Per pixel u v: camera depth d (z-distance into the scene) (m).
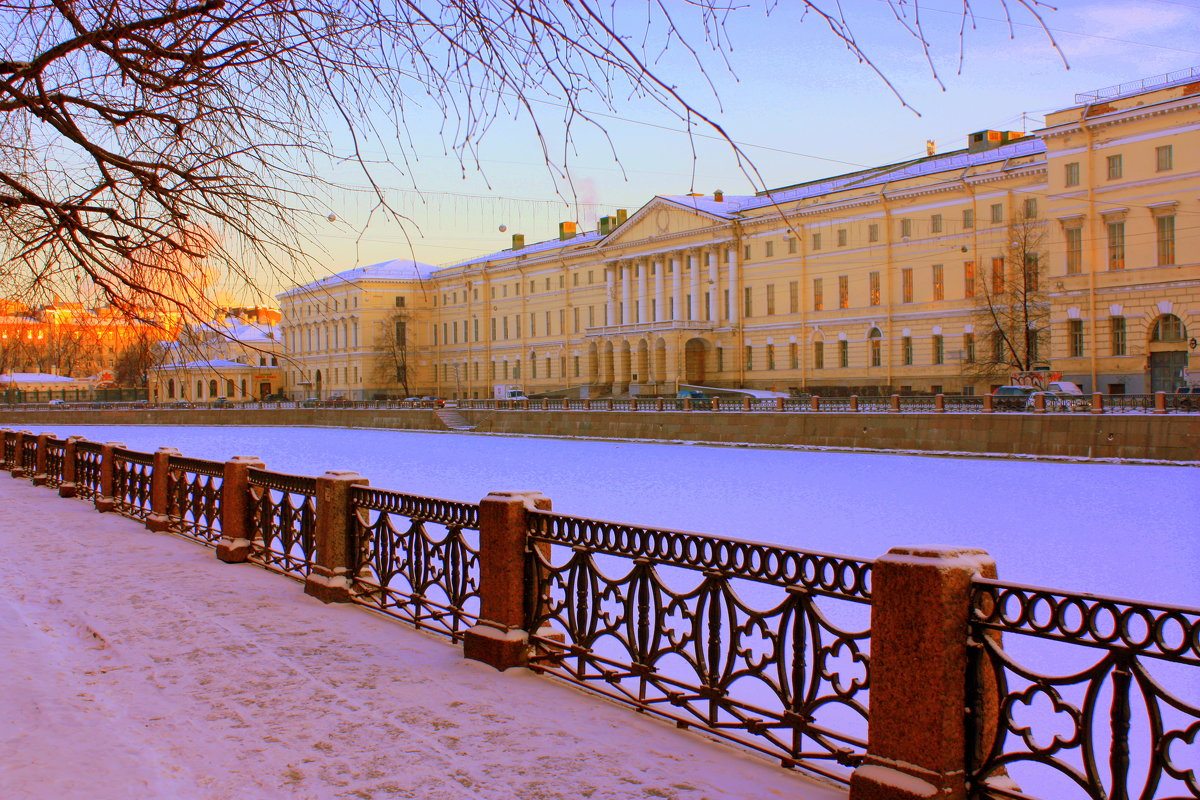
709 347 65.44
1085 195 41.50
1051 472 29.09
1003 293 47.22
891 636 3.72
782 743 4.30
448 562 6.52
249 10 4.54
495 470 36.12
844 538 19.53
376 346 90.00
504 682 5.59
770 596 12.56
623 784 4.11
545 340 78.50
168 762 4.27
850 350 55.56
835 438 38.81
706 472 32.81
